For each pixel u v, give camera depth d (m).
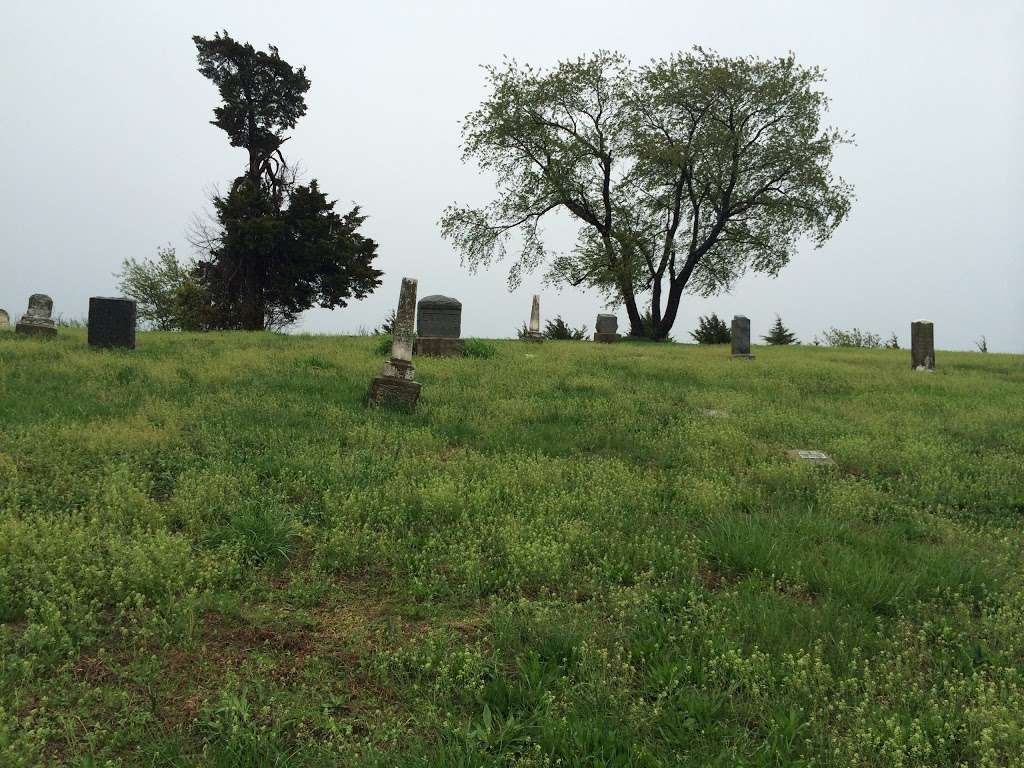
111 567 4.49
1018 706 3.38
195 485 6.07
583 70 37.44
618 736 3.11
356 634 4.06
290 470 6.83
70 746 2.97
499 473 7.11
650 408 11.53
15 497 5.46
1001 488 7.46
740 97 36.69
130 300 16.27
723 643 3.89
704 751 3.05
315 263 43.00
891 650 3.98
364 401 10.72
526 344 26.25
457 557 5.07
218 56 44.81
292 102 46.47
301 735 3.11
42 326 18.56
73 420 8.05
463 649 3.88
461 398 11.58
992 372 21.25
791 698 3.46
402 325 10.64
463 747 3.04
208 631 4.01
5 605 3.99
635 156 37.84
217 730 3.11
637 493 6.77
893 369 19.97
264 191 44.88
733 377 16.48
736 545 5.30
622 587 4.80
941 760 3.06
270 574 4.82
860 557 5.21
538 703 3.38
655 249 40.59
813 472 7.86
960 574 4.95
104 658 3.62
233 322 43.50
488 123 39.00
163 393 10.35
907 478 7.86
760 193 38.22
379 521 5.80
